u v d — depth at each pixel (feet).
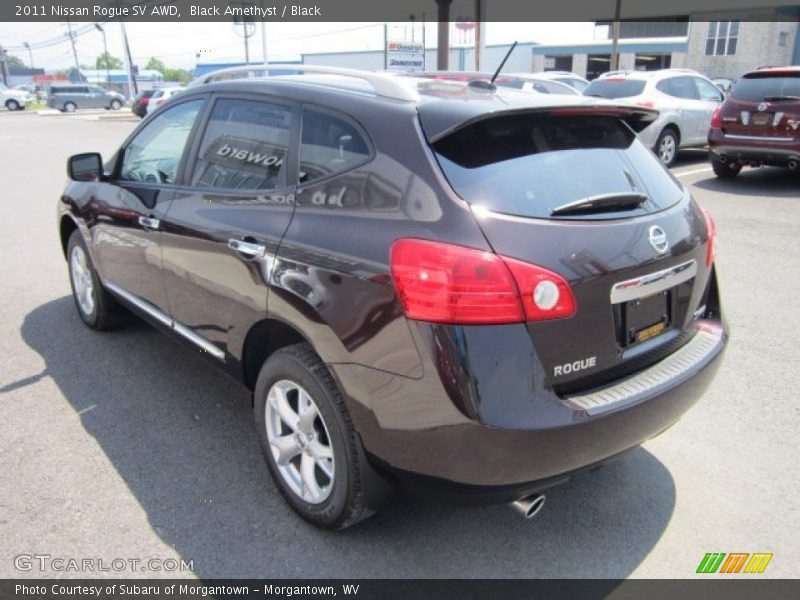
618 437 8.00
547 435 7.36
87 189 15.17
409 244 7.60
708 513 9.84
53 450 11.34
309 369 8.76
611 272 7.98
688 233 9.34
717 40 142.82
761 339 15.66
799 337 15.76
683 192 10.18
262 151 10.21
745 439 11.66
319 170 9.13
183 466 10.93
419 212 7.77
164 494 10.19
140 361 14.83
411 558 8.98
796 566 8.83
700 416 12.41
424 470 7.79
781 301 18.04
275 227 9.34
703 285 9.92
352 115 8.97
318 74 11.00
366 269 7.94
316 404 8.79
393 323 7.66
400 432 7.80
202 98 12.03
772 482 10.52
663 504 10.06
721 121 34.27
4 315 17.67
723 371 14.11
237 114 11.03
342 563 8.87
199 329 11.35
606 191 8.62
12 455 11.18
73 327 16.81
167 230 11.62
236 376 10.66
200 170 11.50
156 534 9.34
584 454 7.77
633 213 8.71
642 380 8.43
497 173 8.00
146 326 16.89
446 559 8.96
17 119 114.32
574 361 7.82
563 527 9.59
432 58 119.65
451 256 7.32
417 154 8.05
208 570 8.71
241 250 9.71
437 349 7.33
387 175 8.23
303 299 8.60
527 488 7.77
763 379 13.74
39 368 14.47
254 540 9.24
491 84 10.09
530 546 9.21
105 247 14.35
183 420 12.36
